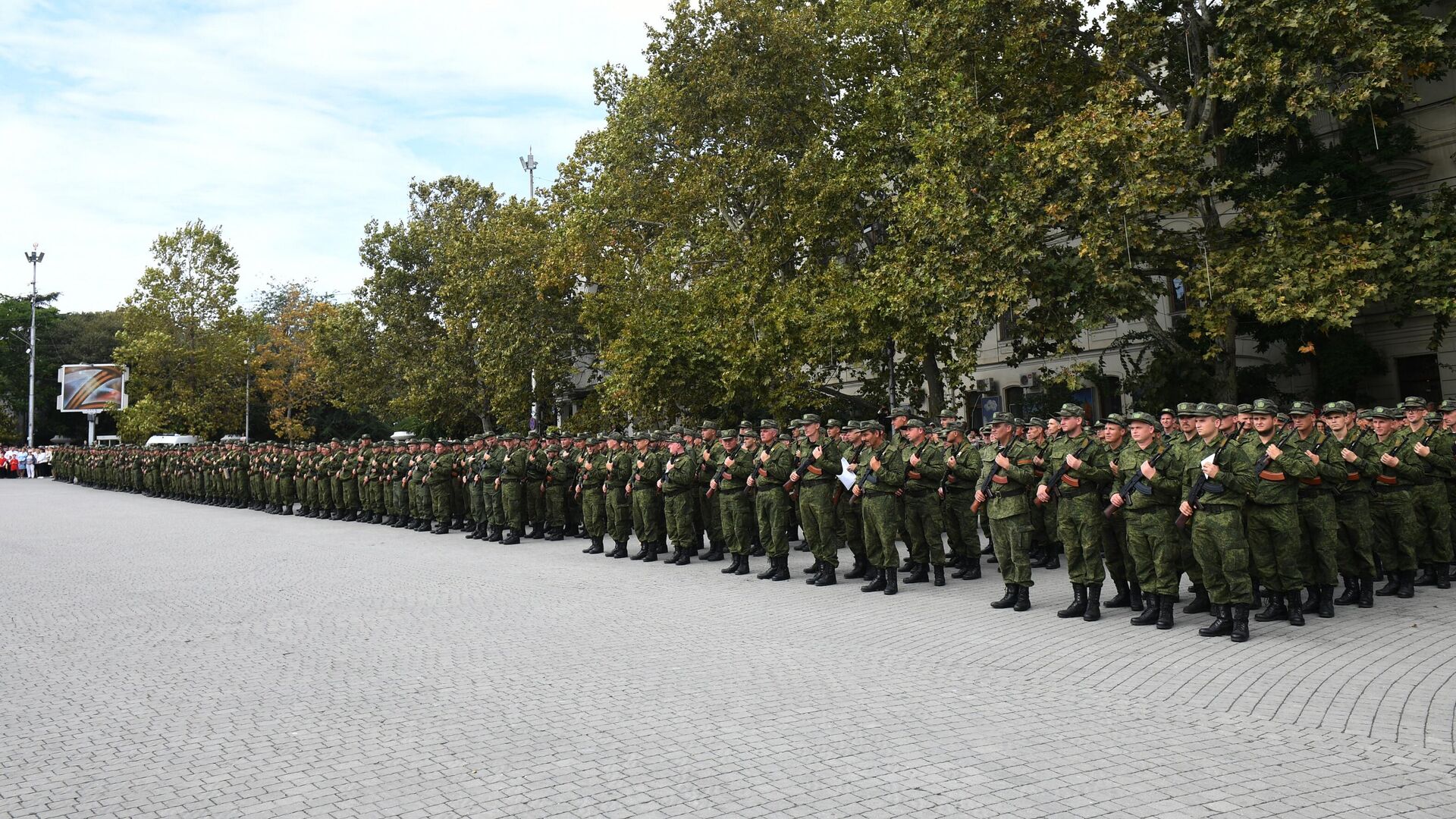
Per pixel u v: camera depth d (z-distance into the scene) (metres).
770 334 21.52
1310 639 8.70
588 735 6.21
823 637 9.22
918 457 12.11
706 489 15.88
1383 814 4.70
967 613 10.40
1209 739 5.94
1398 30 15.21
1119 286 16.56
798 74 22.75
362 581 13.53
